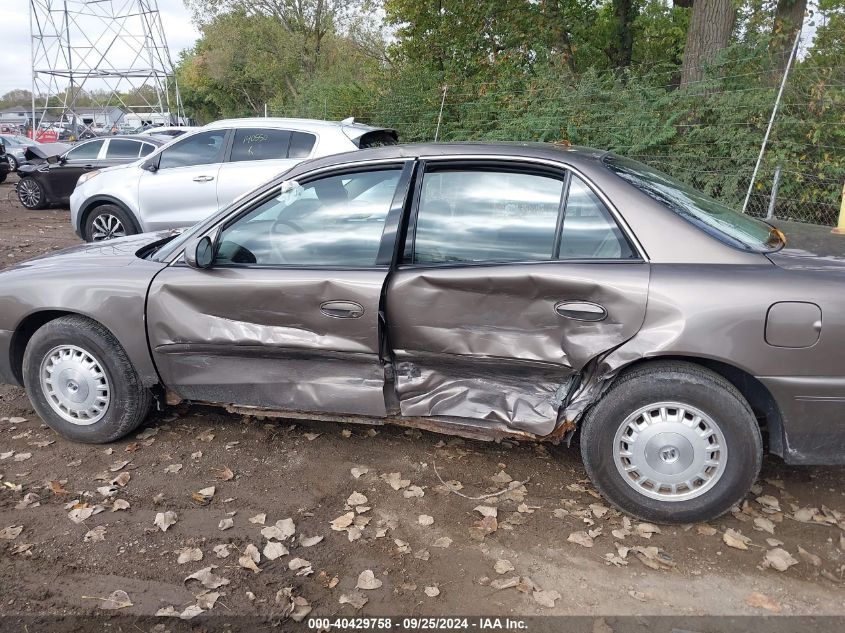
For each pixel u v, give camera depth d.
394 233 3.30
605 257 3.04
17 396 4.59
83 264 3.82
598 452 3.08
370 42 25.19
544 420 3.17
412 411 3.38
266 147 8.16
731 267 2.92
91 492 3.43
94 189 8.74
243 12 30.91
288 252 3.46
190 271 3.56
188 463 3.70
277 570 2.87
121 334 3.63
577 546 3.01
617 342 2.95
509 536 3.09
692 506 3.03
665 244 2.99
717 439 2.96
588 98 10.66
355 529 3.12
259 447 3.87
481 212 3.24
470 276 3.12
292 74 30.55
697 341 2.85
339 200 3.43
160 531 3.12
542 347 3.09
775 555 2.91
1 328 3.83
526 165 3.22
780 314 2.80
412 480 3.54
